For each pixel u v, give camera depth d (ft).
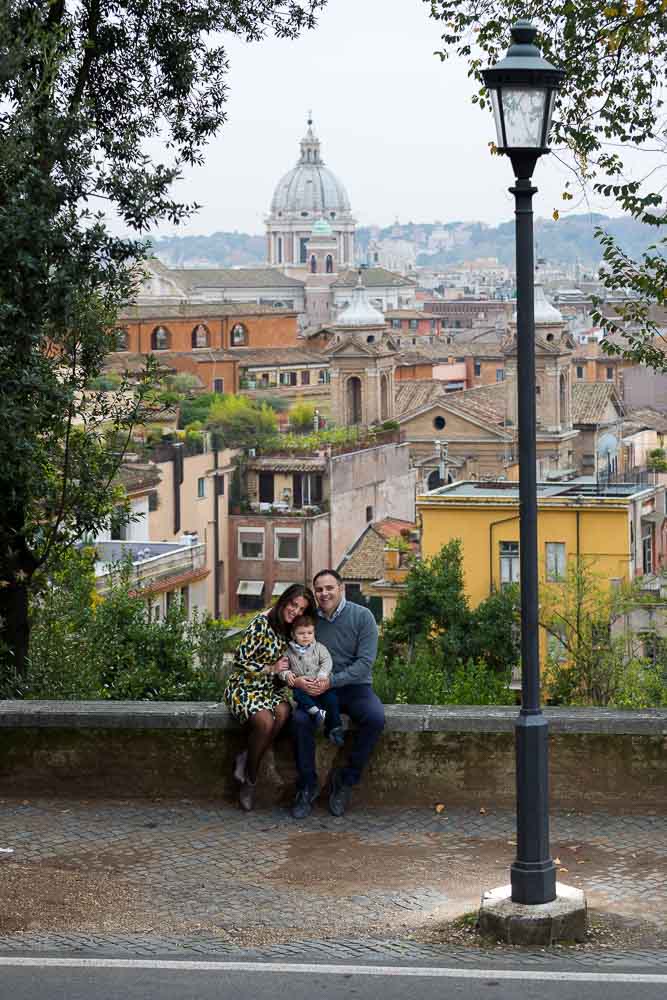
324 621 41.19
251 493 328.49
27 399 52.65
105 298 56.75
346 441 348.59
